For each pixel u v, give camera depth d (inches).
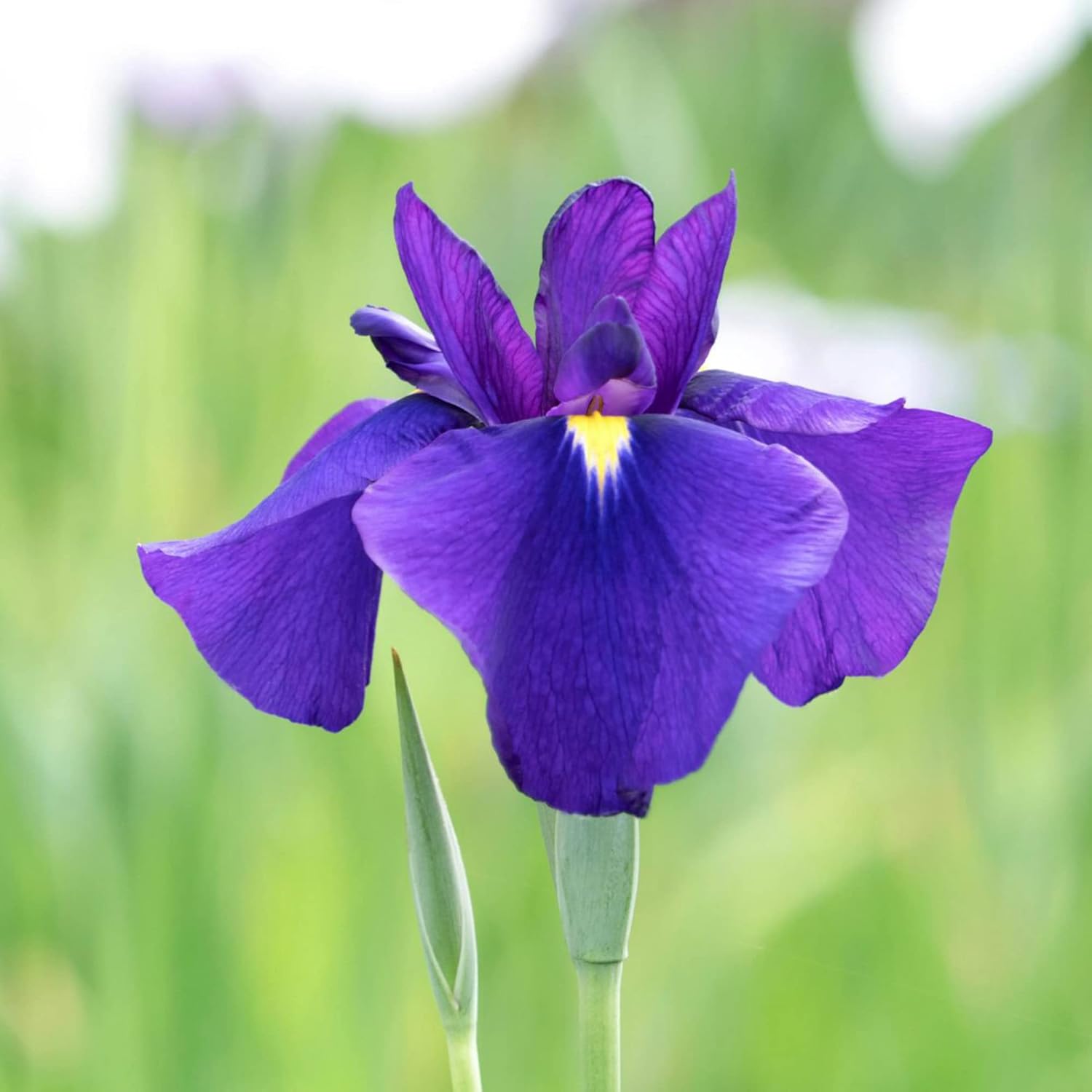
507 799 55.4
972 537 59.6
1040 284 62.1
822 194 87.4
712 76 92.7
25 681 52.4
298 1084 49.8
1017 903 54.6
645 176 61.1
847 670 42.1
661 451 41.1
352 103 66.1
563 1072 51.7
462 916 42.6
